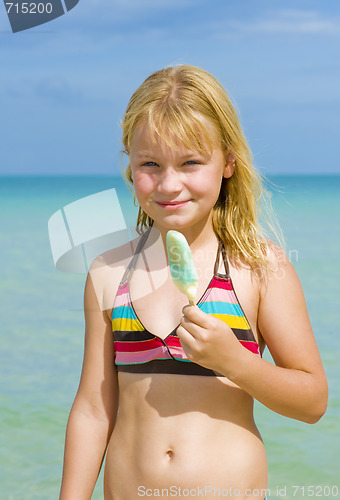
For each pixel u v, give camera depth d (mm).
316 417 1932
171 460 1854
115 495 1927
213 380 1877
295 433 5172
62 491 2010
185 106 1854
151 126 1842
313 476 4445
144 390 1913
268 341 1976
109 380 2061
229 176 2018
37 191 61438
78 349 7781
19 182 91312
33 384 6473
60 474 4594
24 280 12992
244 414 1918
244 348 1802
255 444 1903
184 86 1901
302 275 13328
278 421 5430
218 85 1976
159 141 1839
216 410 1875
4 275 13633
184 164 1858
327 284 12250
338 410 5648
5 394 6164
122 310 2002
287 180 87812
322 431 5211
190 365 1881
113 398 2068
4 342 8102
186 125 1826
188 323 1752
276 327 1942
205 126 1865
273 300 1958
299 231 21438
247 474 1854
